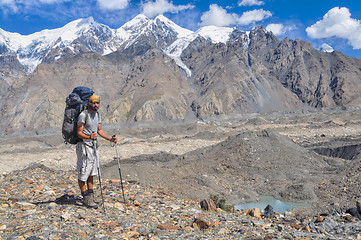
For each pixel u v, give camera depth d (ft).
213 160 109.91
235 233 18.63
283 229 20.62
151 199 28.78
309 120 552.41
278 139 119.34
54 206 22.63
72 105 22.95
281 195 77.97
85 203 23.35
